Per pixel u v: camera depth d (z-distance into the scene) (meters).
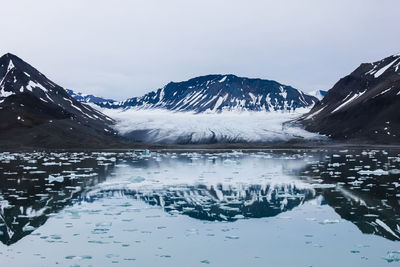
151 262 14.15
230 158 65.81
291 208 22.72
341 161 54.66
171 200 25.45
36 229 18.45
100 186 31.12
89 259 14.45
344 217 20.31
